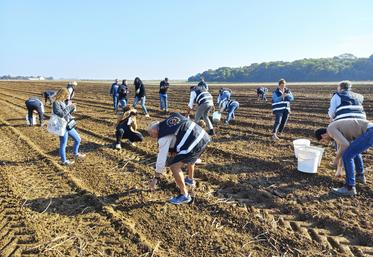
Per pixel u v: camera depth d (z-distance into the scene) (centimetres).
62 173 759
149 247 462
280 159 830
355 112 625
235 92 3497
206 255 446
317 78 10419
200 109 1076
